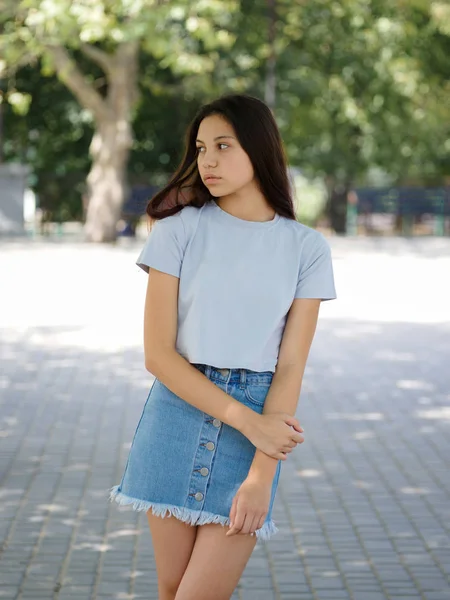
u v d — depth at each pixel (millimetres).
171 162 36750
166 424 3465
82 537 6086
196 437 3432
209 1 24781
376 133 37500
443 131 38094
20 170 32750
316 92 34312
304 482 7320
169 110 35969
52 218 36844
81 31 24781
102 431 8672
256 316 3441
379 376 11273
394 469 7672
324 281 3529
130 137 29656
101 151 29719
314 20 32844
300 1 32250
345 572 5602
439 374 11414
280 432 3301
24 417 9148
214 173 3436
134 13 24469
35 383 10586
